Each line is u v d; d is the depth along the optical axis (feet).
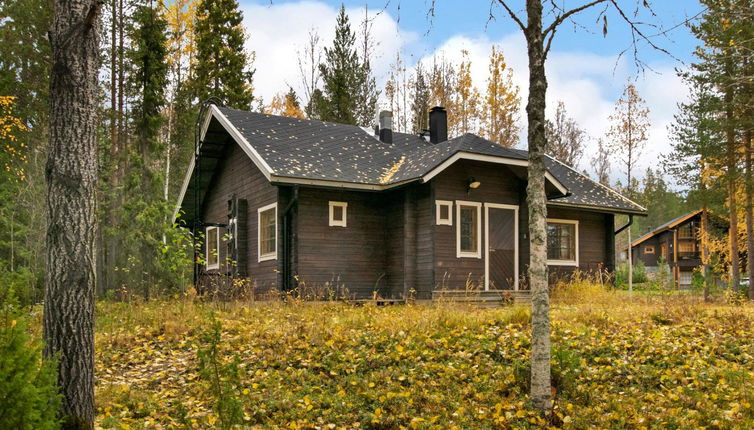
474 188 53.78
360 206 54.19
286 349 28.66
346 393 23.65
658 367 27.09
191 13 102.32
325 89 114.73
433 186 50.44
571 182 70.23
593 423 21.04
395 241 53.93
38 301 62.75
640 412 21.90
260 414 21.25
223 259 64.03
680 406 22.48
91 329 17.90
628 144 122.62
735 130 74.28
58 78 18.16
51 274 17.57
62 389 17.15
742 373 24.79
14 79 71.15
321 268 51.75
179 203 69.67
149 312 39.63
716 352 29.71
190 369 26.89
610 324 35.32
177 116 101.09
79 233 17.85
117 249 80.48
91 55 18.65
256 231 56.80
